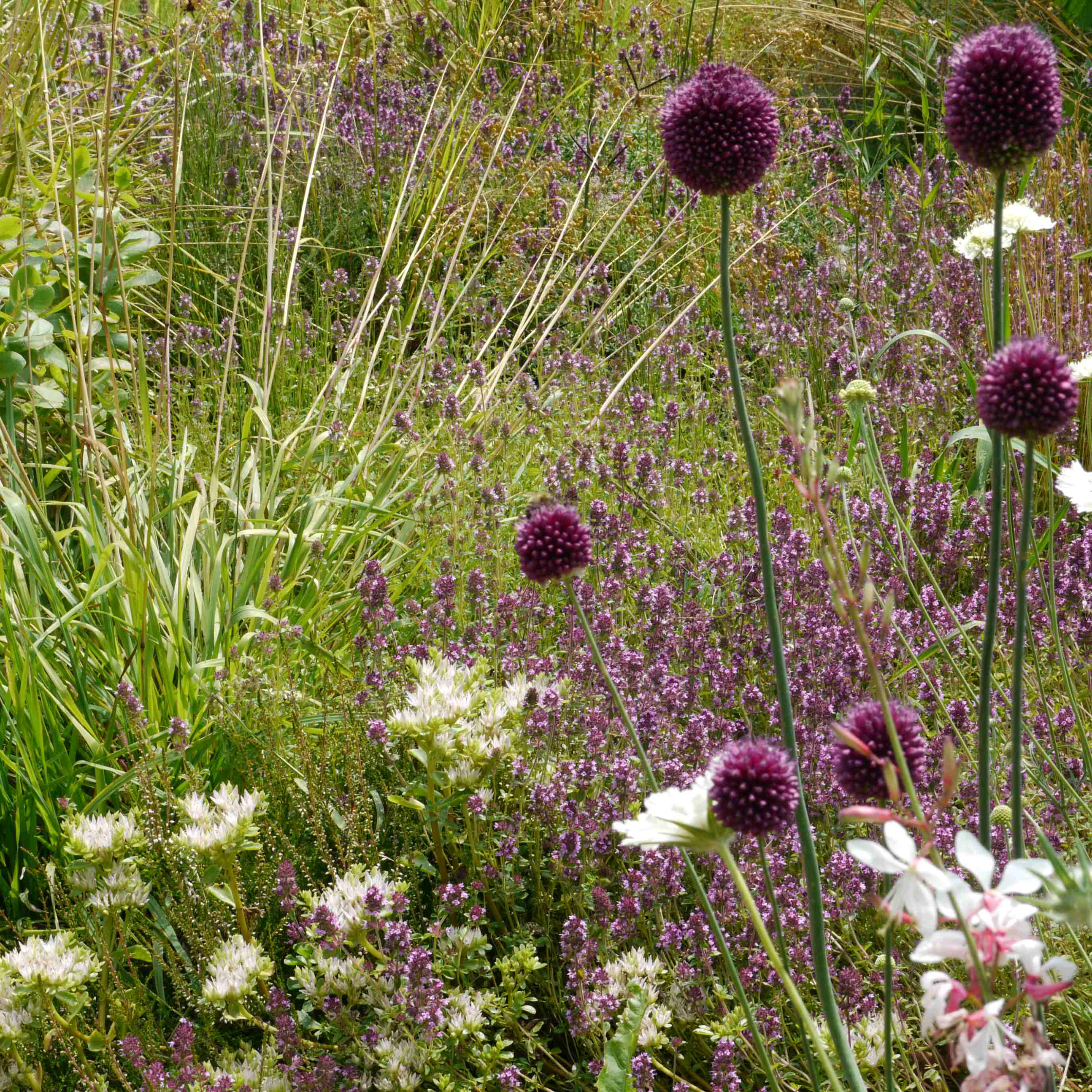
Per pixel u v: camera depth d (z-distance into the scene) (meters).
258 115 6.16
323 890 2.83
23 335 3.83
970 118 1.61
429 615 3.50
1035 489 4.11
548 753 2.91
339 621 3.85
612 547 3.73
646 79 6.96
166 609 3.35
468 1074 2.42
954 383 4.73
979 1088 1.12
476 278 5.57
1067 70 7.20
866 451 3.02
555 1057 2.61
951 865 2.54
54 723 3.06
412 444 4.43
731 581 3.60
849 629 3.11
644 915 2.63
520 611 3.45
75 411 4.04
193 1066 2.29
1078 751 2.94
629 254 5.88
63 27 4.93
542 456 4.57
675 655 3.37
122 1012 2.41
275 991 2.38
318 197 5.95
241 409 4.79
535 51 7.14
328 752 3.06
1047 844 1.30
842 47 8.25
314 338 5.38
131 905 2.47
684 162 1.72
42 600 3.61
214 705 3.04
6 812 2.92
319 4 7.30
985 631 1.60
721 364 5.02
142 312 4.77
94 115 5.13
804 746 2.94
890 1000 1.54
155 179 5.73
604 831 2.73
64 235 4.05
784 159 6.41
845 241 5.85
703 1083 2.48
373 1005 2.43
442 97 6.60
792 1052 2.46
